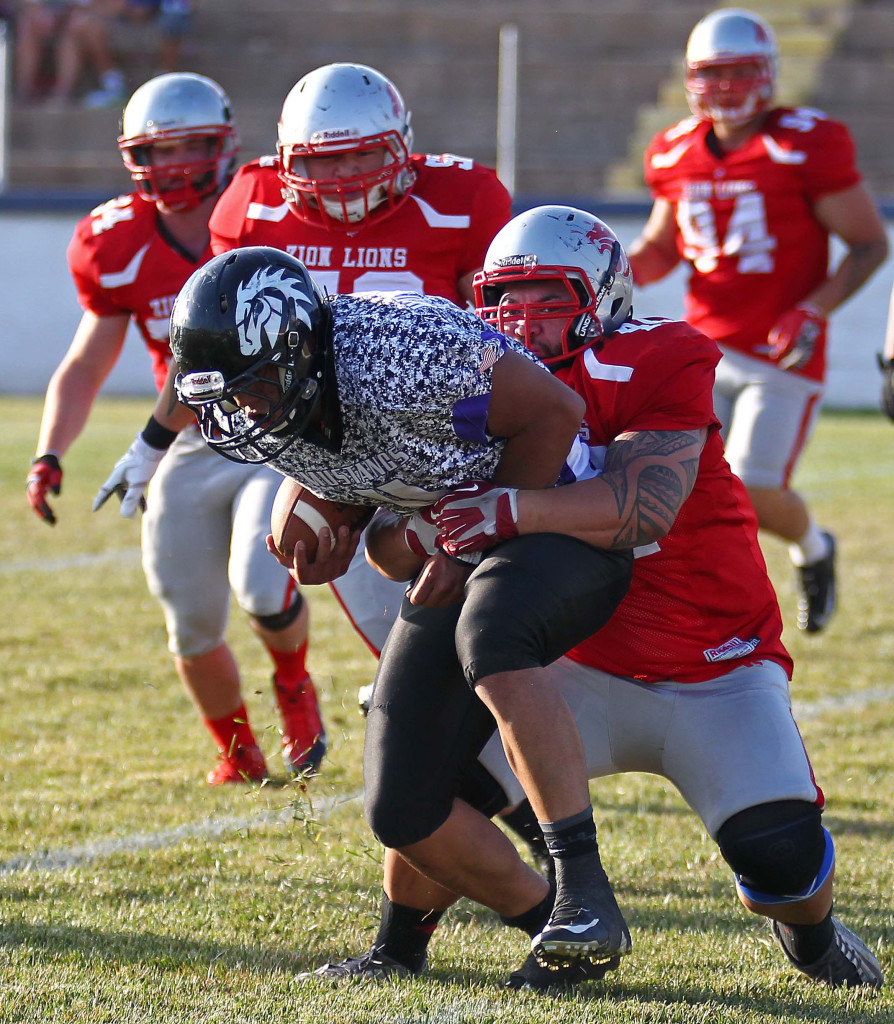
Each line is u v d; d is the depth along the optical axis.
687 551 8.90
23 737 14.39
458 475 8.26
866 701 16.16
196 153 13.20
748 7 61.62
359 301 8.12
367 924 9.92
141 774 13.29
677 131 18.91
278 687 13.47
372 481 8.23
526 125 58.66
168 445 12.54
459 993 8.49
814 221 18.17
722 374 18.45
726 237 18.28
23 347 49.69
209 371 7.72
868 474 33.69
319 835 11.73
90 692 16.19
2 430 38.53
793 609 21.14
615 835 11.93
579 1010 8.20
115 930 9.53
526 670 7.79
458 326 8.00
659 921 10.02
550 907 8.79
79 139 58.88
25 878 10.55
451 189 12.36
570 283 8.93
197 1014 8.03
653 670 8.94
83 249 13.62
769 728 8.70
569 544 8.12
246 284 7.64
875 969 9.03
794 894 8.51
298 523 8.79
